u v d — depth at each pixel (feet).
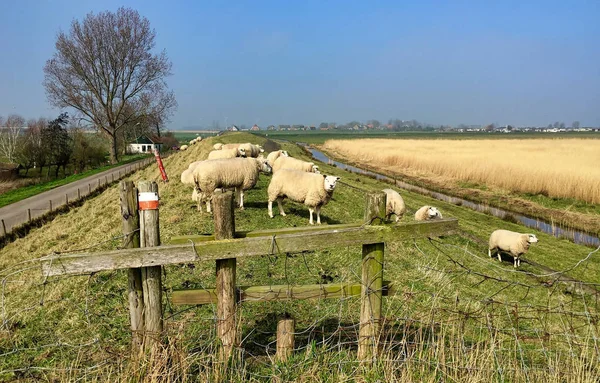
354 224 14.30
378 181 99.66
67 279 24.94
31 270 31.27
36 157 149.59
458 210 67.72
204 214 40.91
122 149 245.24
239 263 26.84
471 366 13.67
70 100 159.74
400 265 30.68
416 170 123.34
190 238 12.49
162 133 307.78
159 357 12.24
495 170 95.45
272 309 20.22
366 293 13.83
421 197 78.64
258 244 12.34
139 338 12.44
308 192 38.27
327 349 14.58
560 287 31.55
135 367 12.14
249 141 158.10
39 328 19.19
